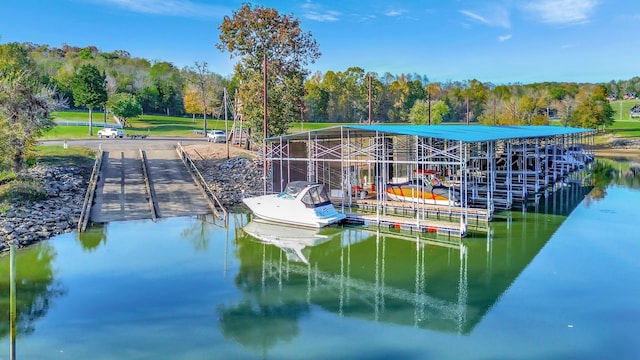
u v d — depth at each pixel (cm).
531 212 2405
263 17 3725
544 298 1249
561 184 3369
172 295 1291
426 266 1565
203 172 3056
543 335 1033
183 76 8888
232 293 1312
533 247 1752
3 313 1150
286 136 2381
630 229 2006
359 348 984
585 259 1588
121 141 4197
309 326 1097
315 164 2598
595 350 964
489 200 2250
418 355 950
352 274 1490
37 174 2502
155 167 3055
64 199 2283
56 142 3869
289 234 2009
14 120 2436
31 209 2047
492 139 2189
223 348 986
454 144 3012
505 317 1135
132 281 1397
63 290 1313
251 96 3553
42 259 1591
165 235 1938
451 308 1199
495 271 1488
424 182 2512
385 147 2512
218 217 2258
